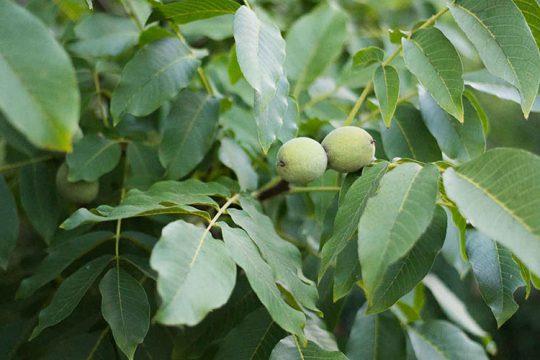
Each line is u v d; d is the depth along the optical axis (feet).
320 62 2.72
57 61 1.34
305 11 3.31
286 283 1.71
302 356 1.80
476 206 1.48
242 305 2.11
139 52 2.10
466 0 1.87
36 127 1.30
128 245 2.26
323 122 2.43
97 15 2.48
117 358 1.99
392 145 2.18
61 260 2.03
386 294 1.79
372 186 1.67
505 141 5.92
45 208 2.30
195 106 2.24
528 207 1.44
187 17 2.08
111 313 1.78
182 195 1.90
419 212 1.47
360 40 3.10
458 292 4.00
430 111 2.15
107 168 2.25
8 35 1.34
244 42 1.71
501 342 5.84
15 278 2.47
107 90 2.53
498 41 1.82
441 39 1.87
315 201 2.50
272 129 1.87
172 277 1.45
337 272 1.83
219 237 2.16
